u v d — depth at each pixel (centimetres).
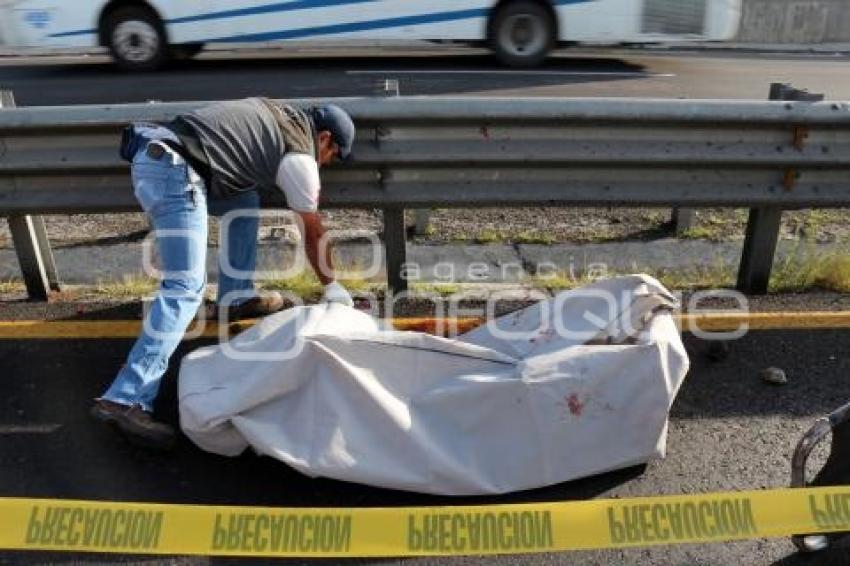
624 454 287
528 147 402
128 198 404
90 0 1041
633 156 403
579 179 415
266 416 278
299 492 284
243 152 318
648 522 241
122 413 293
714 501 245
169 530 239
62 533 237
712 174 416
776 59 1576
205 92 962
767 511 243
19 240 414
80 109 382
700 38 1076
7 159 390
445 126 397
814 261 454
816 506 244
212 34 1057
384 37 1058
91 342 381
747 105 395
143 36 1066
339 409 272
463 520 242
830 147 408
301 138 332
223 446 290
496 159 400
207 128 313
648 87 1042
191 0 1045
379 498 281
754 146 406
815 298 432
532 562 254
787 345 384
